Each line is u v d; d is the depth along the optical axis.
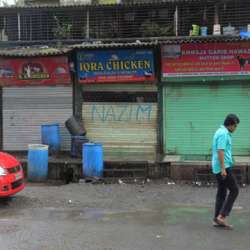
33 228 7.93
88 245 6.95
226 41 13.81
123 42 15.08
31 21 15.98
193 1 15.06
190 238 7.29
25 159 14.28
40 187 11.99
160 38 14.56
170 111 14.76
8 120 15.60
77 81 15.09
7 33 16.11
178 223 8.26
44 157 13.12
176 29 15.29
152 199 10.45
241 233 7.59
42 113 15.41
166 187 11.88
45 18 15.91
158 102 14.83
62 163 13.44
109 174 13.07
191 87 14.60
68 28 15.66
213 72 14.19
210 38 13.88
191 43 13.97
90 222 8.34
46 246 6.92
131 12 15.57
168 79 14.41
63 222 8.36
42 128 14.87
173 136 14.80
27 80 15.14
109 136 15.14
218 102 14.52
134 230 7.78
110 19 15.64
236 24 14.99
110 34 15.64
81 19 15.74
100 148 12.79
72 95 15.21
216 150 7.98
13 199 10.38
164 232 7.64
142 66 14.48
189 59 14.20
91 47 14.14
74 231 7.73
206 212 9.13
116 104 15.07
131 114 15.01
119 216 8.81
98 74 14.74
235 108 14.46
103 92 15.09
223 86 14.45
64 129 15.30
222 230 7.77
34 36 15.95
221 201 8.03
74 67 14.87
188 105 14.66
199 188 11.74
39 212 9.19
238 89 14.41
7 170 9.81
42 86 15.30
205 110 14.59
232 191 7.91
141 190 11.47
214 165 8.04
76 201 10.22
